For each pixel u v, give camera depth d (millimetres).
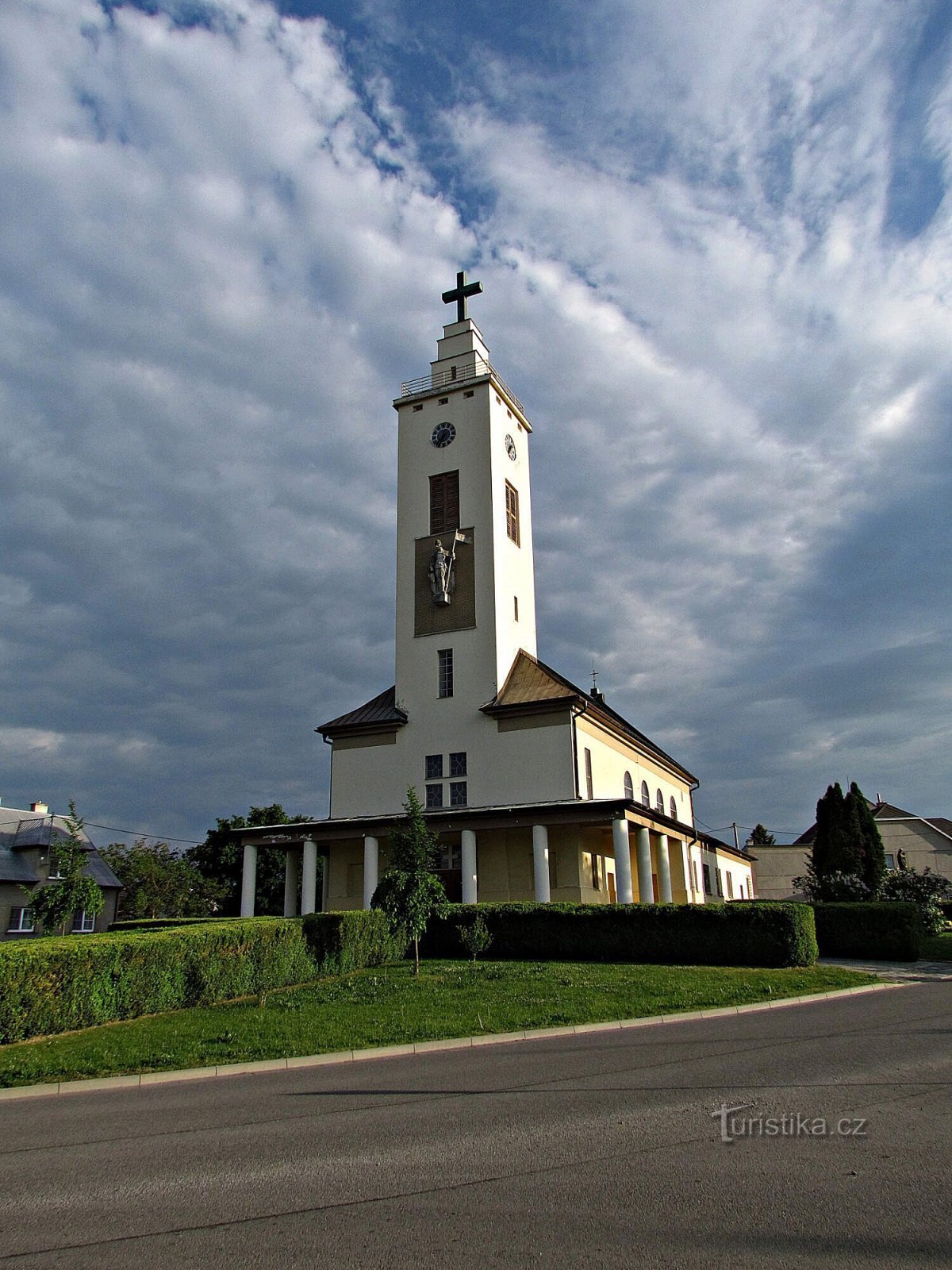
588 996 18031
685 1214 6129
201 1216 6520
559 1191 6695
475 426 44125
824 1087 9773
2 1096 11680
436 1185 6973
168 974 17531
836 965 25188
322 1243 5895
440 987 20062
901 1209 6086
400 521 44344
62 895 25219
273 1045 13969
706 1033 14109
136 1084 12164
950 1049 11859
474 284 47875
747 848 71938
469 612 41531
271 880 61688
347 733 41844
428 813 35875
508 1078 11109
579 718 39344
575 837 36969
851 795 41312
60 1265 5695
